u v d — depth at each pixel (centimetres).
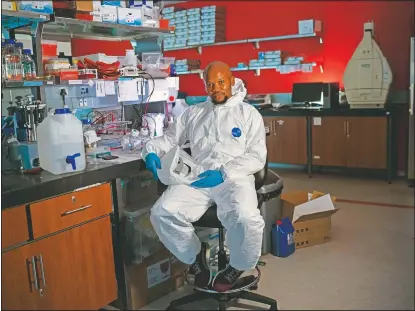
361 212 404
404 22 532
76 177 207
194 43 675
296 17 614
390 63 546
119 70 273
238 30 665
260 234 202
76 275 218
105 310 249
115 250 238
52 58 261
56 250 207
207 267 235
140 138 275
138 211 241
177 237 209
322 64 599
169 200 208
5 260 188
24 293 197
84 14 261
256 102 613
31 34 244
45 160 212
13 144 215
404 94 541
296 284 272
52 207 202
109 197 230
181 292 271
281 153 569
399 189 479
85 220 218
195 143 229
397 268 289
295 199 347
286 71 607
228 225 204
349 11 570
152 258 258
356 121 513
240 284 240
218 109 226
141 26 292
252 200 205
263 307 249
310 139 543
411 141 490
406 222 374
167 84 305
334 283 272
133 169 233
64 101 259
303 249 326
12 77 228
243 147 223
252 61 632
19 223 190
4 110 231
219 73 225
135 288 249
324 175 555
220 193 209
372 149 509
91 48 315
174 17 686
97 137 248
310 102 568
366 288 264
